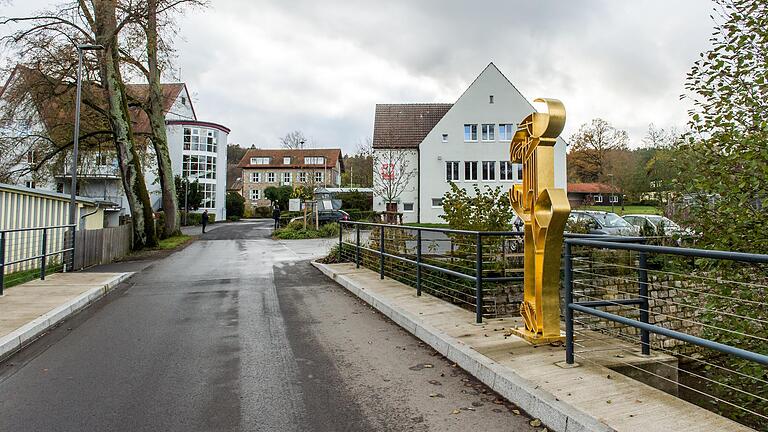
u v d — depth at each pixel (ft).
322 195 157.79
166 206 87.71
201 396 14.34
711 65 18.44
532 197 17.30
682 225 19.48
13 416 12.91
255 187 259.39
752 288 16.72
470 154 123.95
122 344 20.25
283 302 29.53
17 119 68.08
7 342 18.97
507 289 28.96
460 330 19.74
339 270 40.96
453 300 29.58
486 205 36.19
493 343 17.61
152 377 16.07
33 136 72.33
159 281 38.83
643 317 16.08
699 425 10.53
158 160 87.40
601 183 180.86
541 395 12.43
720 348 9.78
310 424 12.38
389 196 124.36
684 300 19.69
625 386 12.99
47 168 77.97
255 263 51.57
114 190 138.21
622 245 12.23
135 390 14.85
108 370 16.83
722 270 17.47
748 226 17.12
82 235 47.06
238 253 63.57
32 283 35.19
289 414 13.00
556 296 17.44
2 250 29.86
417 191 131.03
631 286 29.09
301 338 21.01
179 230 89.92
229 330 22.54
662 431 10.29
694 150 18.61
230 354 18.67
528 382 13.42
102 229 52.95
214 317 25.41
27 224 51.49
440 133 124.36
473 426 12.10
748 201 17.19
